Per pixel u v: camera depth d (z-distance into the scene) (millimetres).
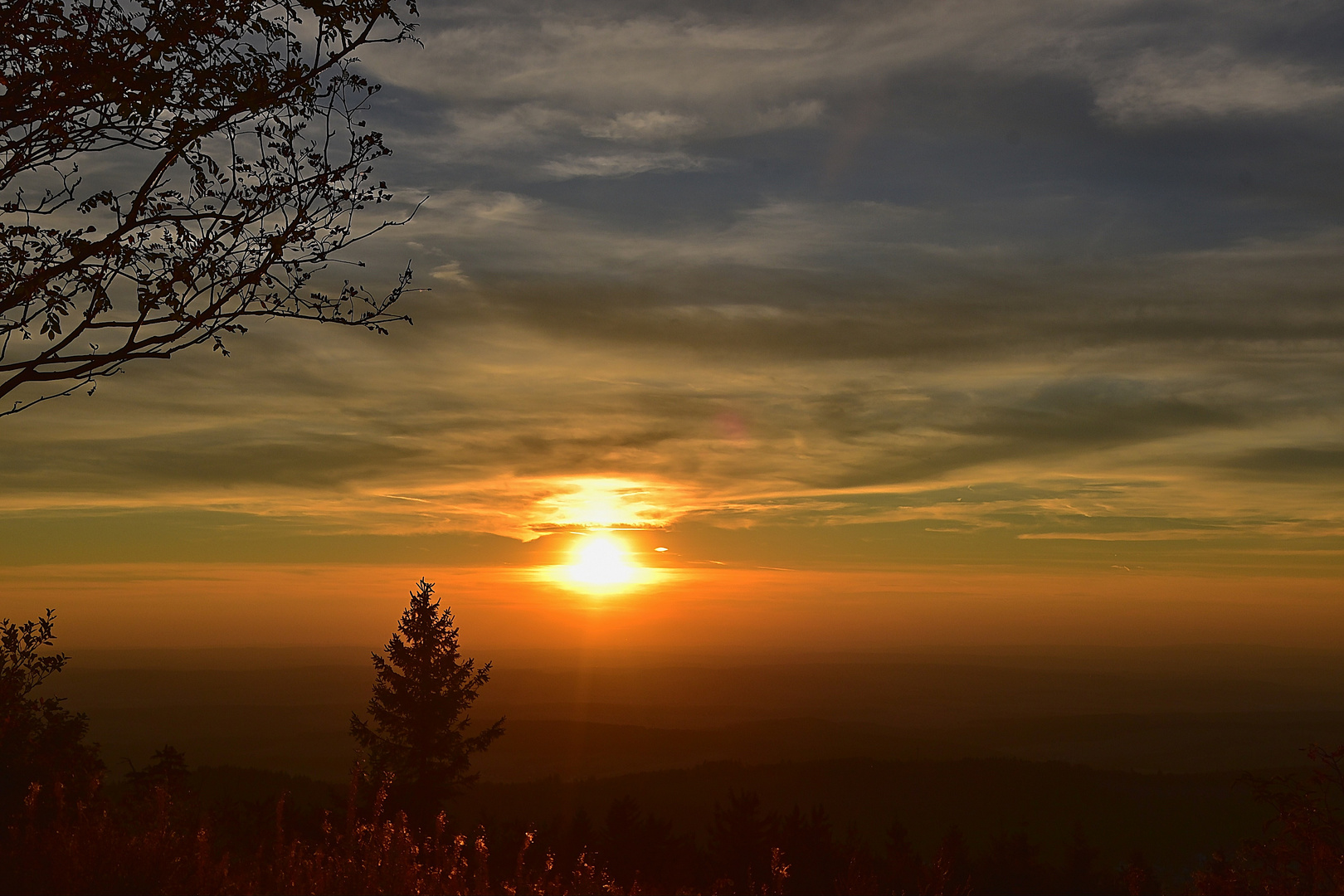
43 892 5391
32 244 8961
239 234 9602
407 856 5934
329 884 5562
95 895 5367
